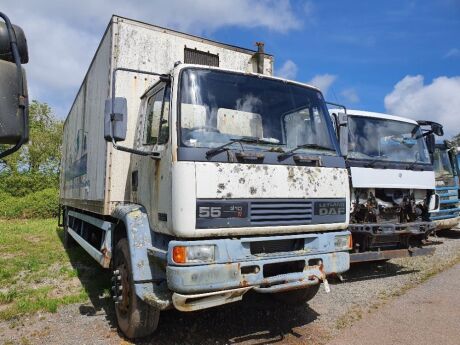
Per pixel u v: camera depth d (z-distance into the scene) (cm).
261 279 380
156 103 463
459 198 1174
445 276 690
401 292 603
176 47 587
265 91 456
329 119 497
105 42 593
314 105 488
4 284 694
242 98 435
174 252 355
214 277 358
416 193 761
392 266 784
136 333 421
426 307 530
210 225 368
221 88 428
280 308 534
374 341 426
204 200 367
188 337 442
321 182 437
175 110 393
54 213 2383
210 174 373
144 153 415
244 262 374
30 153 3009
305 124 470
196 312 516
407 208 727
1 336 459
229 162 385
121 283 450
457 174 1151
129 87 545
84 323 493
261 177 397
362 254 652
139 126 514
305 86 492
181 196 363
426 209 765
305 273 409
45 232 1488
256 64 649
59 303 571
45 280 717
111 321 499
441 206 1055
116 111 398
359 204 681
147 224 429
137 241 416
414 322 478
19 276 752
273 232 401
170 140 387
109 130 397
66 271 774
